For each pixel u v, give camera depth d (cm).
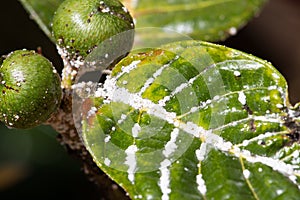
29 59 44
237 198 43
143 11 55
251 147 44
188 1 55
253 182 44
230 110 45
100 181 50
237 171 44
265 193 44
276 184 44
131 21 45
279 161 44
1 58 45
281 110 45
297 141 44
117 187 50
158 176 44
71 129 47
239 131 45
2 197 59
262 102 45
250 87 45
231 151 44
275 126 45
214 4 55
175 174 44
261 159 44
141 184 43
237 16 55
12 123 45
